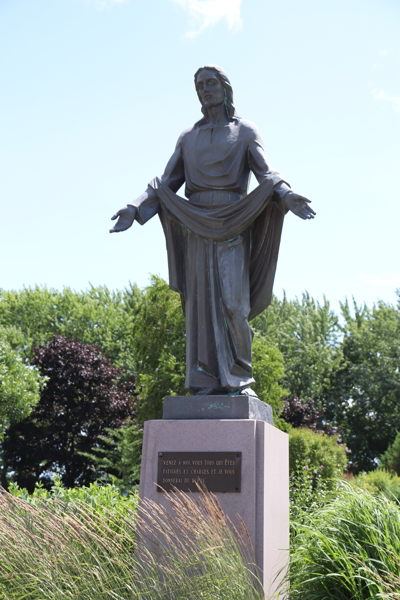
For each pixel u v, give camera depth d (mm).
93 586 4379
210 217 5695
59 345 30969
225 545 4348
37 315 37875
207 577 4176
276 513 5223
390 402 36219
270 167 5734
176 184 6234
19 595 4504
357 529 5141
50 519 4898
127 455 22266
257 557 4695
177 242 6012
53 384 29719
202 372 5594
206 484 4910
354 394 37062
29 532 4820
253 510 4797
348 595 4852
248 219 5602
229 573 4188
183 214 5840
